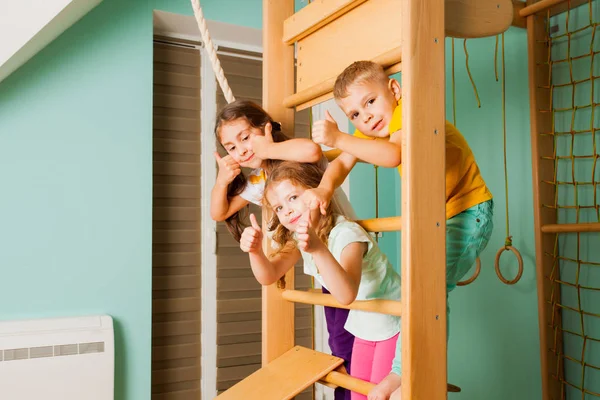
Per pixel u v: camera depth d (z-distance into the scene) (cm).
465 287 256
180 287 250
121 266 218
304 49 161
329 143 122
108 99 220
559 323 218
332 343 167
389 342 146
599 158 209
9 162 203
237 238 172
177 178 252
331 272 119
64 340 196
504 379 236
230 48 269
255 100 273
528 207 228
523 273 230
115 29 223
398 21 128
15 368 189
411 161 112
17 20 176
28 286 203
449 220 143
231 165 153
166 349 245
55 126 211
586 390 206
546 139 221
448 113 261
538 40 221
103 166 218
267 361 162
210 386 252
